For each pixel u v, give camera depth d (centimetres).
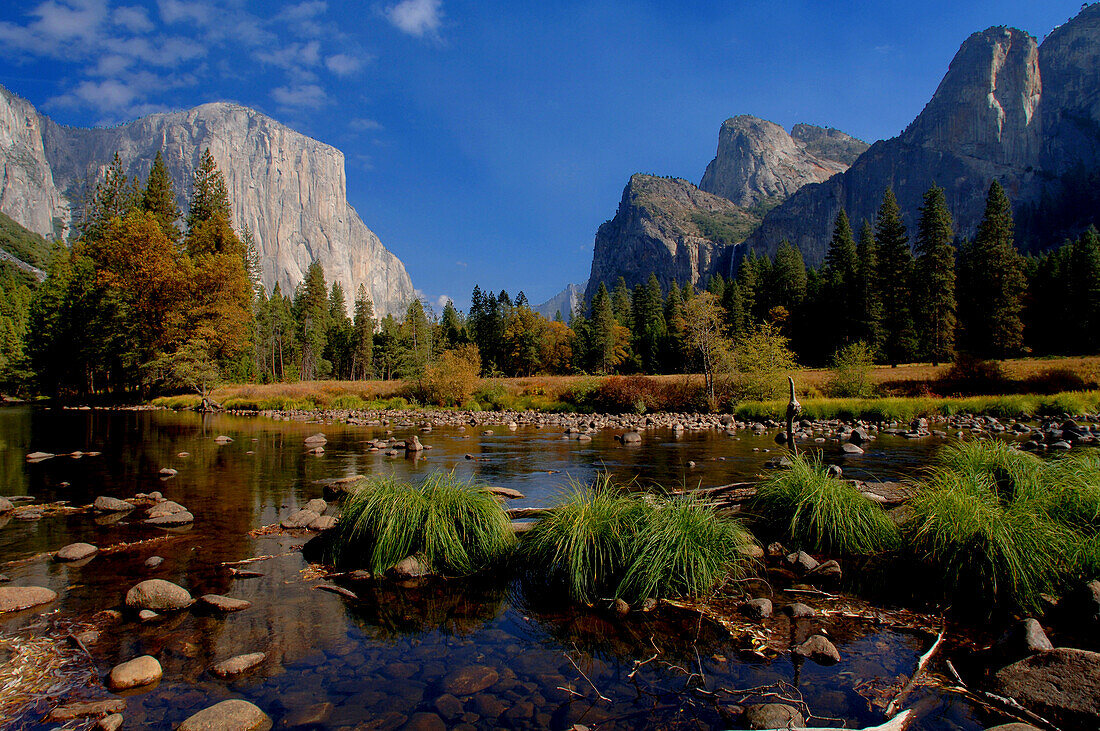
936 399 2547
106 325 3881
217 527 689
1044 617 420
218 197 5334
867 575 522
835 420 2339
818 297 7088
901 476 971
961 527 477
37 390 4881
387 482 596
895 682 334
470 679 339
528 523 627
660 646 388
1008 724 272
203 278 3953
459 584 511
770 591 487
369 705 307
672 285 9112
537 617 439
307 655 369
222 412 3147
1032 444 1354
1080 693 295
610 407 3134
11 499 841
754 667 356
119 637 390
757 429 2038
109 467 1152
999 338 5203
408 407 3384
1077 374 3178
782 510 630
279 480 998
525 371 8594
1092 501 510
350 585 505
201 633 399
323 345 8862
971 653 373
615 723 290
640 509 520
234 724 278
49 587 486
